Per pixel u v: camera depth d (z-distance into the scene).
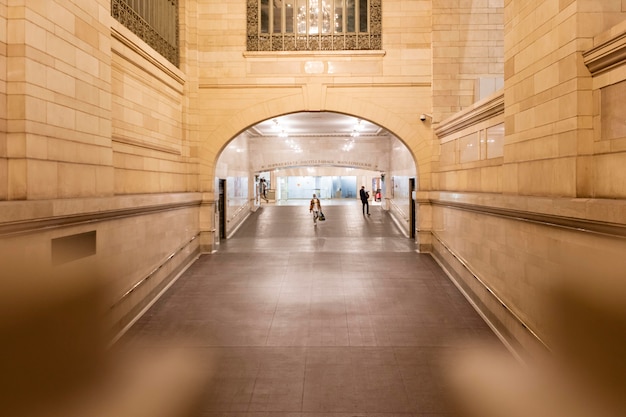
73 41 6.52
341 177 44.62
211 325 7.82
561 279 3.80
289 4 13.50
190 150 13.05
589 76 5.37
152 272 8.95
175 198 10.45
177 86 12.02
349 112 13.30
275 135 23.47
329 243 14.97
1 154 5.37
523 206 6.20
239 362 6.45
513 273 6.83
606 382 3.01
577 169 5.38
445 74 13.02
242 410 5.25
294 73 13.26
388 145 23.58
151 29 10.56
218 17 13.30
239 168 19.42
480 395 5.36
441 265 11.65
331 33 13.43
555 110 5.86
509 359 6.41
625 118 4.82
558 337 3.53
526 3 6.66
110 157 7.58
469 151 10.04
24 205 4.89
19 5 5.48
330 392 5.66
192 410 5.02
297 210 23.75
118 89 8.39
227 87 13.27
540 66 6.25
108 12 7.54
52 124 6.01
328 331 7.56
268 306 8.73
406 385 5.81
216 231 14.15
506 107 7.38
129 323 7.80
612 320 3.02
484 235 8.27
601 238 4.57
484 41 13.03
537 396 3.90
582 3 5.36
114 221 7.39
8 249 4.78
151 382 4.36
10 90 5.48
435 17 13.05
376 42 13.42
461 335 7.39
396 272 11.01
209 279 10.54
